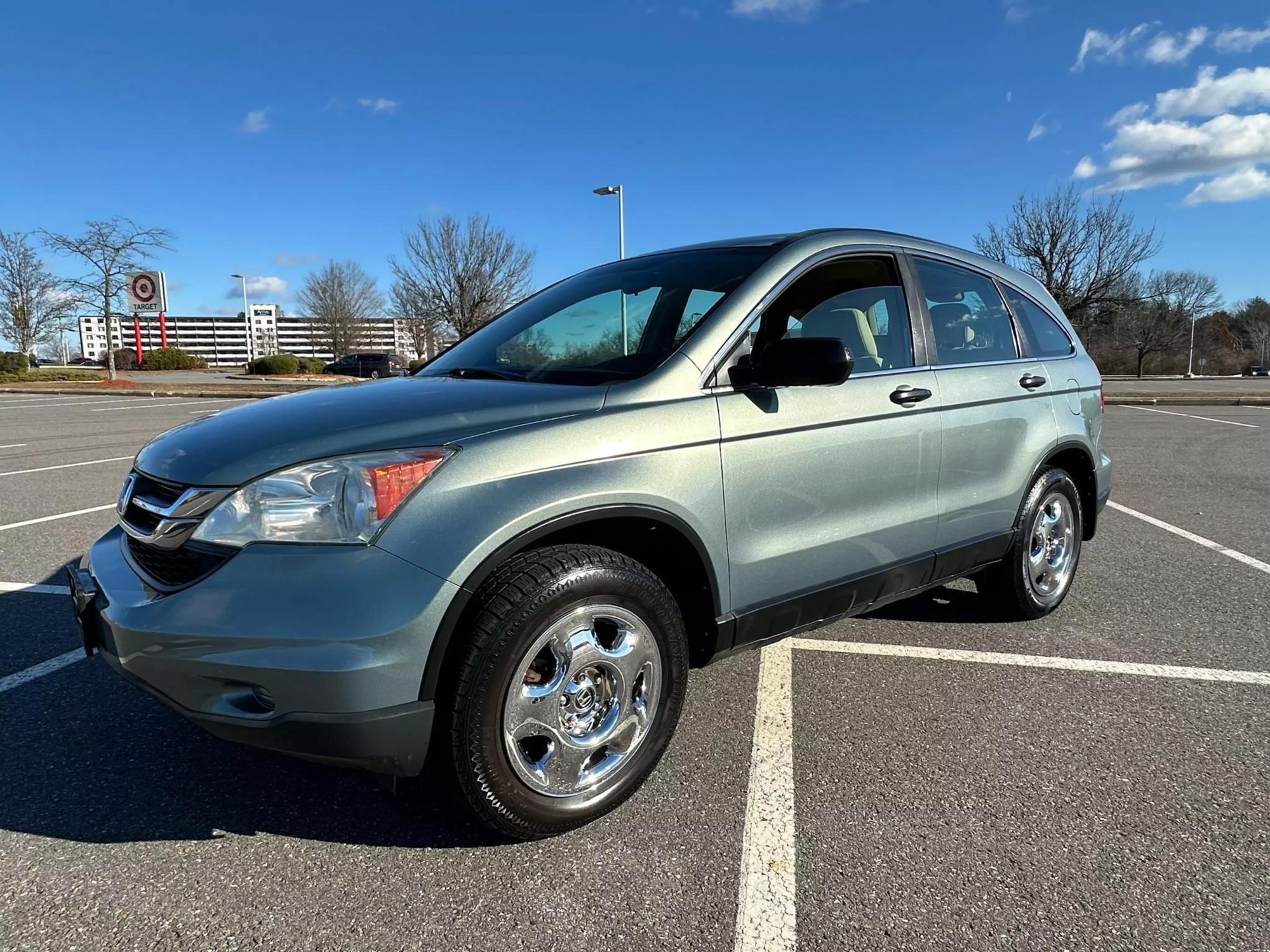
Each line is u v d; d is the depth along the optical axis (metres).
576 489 2.28
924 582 3.45
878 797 2.58
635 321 3.02
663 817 2.49
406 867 2.26
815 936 1.98
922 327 3.43
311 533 2.07
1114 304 30.12
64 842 2.37
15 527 6.23
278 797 2.61
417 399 2.53
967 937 1.97
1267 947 1.93
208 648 2.04
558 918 2.05
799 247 3.09
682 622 2.57
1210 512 6.91
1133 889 2.14
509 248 33.12
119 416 16.50
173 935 2.00
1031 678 3.48
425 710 2.08
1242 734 2.99
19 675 3.51
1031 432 3.83
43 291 36.47
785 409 2.79
